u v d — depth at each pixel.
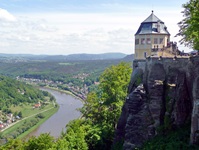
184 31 60.31
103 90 90.88
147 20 84.06
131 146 62.38
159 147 54.28
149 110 62.88
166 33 82.31
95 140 79.75
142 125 62.78
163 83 63.34
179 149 50.81
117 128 73.75
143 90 65.62
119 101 86.69
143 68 73.12
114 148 71.62
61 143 70.81
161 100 62.34
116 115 86.25
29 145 72.19
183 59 61.50
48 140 72.69
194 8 55.12
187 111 58.12
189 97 58.34
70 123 88.56
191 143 50.59
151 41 81.62
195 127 50.41
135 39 85.25
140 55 83.31
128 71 92.44
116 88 87.69
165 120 59.41
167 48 78.94
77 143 74.44
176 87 60.81
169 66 63.69
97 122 89.81
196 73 55.31
